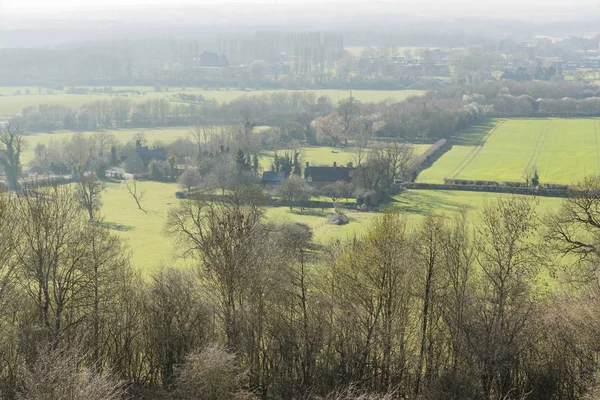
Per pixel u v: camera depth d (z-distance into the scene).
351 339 59.31
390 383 56.91
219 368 52.25
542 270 77.38
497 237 62.06
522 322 57.16
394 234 60.28
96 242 70.56
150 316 62.09
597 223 77.12
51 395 44.19
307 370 58.53
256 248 66.69
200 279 67.88
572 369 57.69
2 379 52.34
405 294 60.09
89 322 61.78
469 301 58.84
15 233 63.03
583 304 62.12
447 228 73.12
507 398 55.81
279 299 62.28
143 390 57.84
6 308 58.97
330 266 68.06
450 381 55.16
